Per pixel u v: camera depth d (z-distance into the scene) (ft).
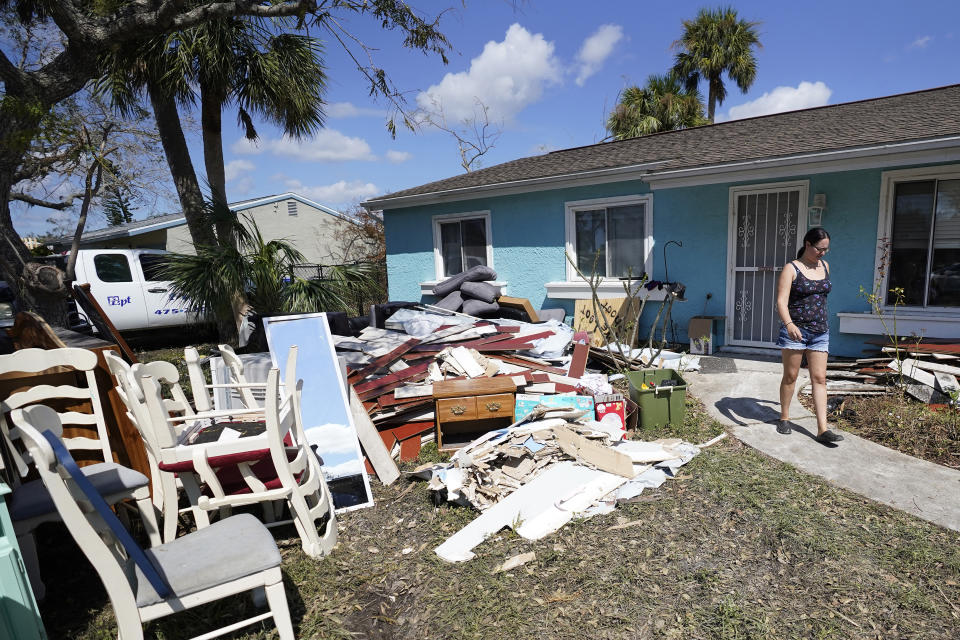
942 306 18.20
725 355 22.17
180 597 6.64
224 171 28.76
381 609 8.46
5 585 6.67
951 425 13.30
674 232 23.76
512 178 28.19
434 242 32.63
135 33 16.99
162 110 27.04
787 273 13.01
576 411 13.85
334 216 72.95
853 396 15.94
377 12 17.22
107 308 31.04
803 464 12.21
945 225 17.87
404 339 18.24
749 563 8.83
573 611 7.99
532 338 19.47
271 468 10.27
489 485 11.63
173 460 8.90
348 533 10.89
